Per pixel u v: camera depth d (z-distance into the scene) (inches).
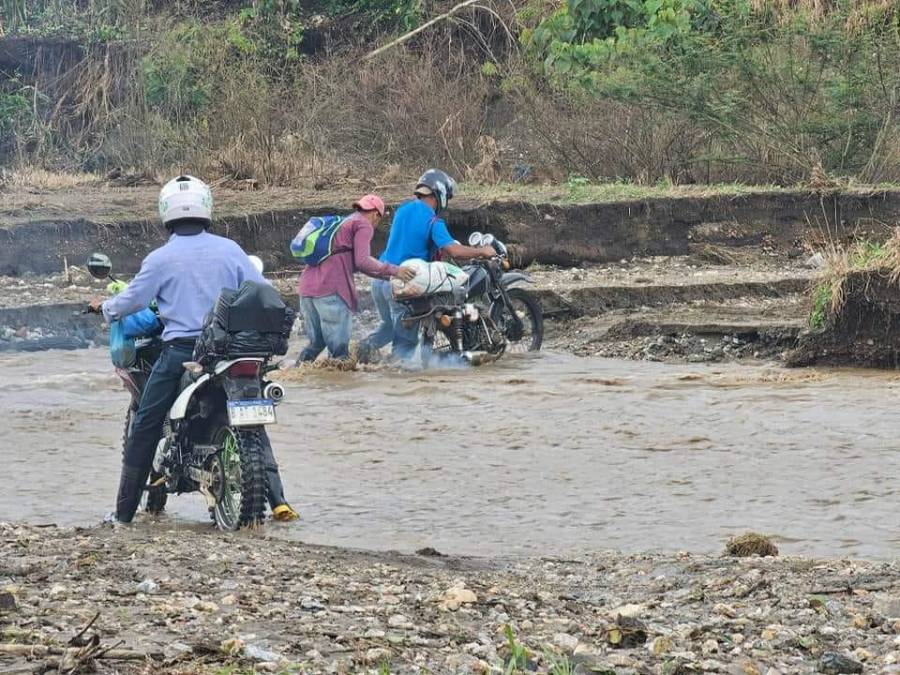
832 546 481.7
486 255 964.0
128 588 369.4
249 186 1563.7
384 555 454.9
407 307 952.3
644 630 334.0
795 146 1587.1
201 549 438.3
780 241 1444.4
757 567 420.2
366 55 1925.4
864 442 660.7
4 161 1845.5
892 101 1567.4
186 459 524.7
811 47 1585.9
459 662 305.0
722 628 343.3
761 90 1593.3
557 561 453.4
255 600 359.9
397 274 926.4
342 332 918.4
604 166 1664.6
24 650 289.0
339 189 1552.7
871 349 916.6
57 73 1903.3
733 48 1583.4
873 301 913.5
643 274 1311.5
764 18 1622.8
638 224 1412.4
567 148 1683.1
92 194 1497.3
